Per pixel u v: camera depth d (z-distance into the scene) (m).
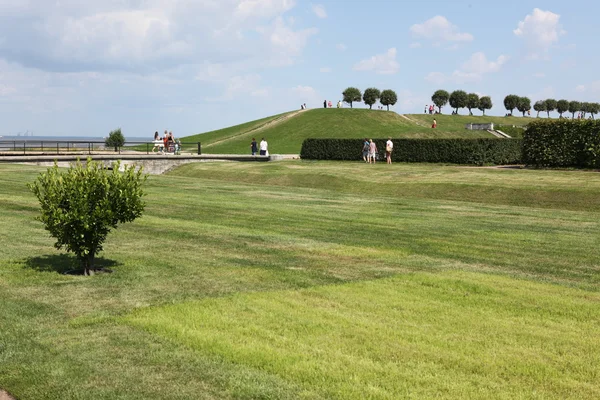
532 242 12.75
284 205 19.28
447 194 25.02
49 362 5.48
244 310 7.12
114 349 5.80
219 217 15.85
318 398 4.72
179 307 7.19
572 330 6.55
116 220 8.95
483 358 5.63
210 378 5.12
